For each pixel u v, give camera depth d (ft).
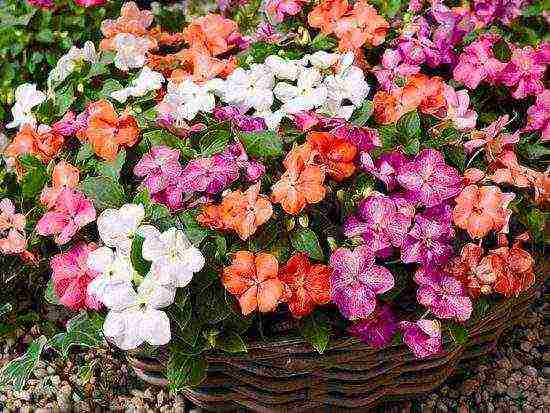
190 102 2.57
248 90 2.61
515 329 3.17
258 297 2.25
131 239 2.27
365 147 2.44
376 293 2.31
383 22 2.85
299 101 2.55
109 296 2.22
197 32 2.94
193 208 2.33
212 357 2.45
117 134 2.48
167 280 2.19
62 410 2.86
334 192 2.42
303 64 2.66
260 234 2.31
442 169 2.39
